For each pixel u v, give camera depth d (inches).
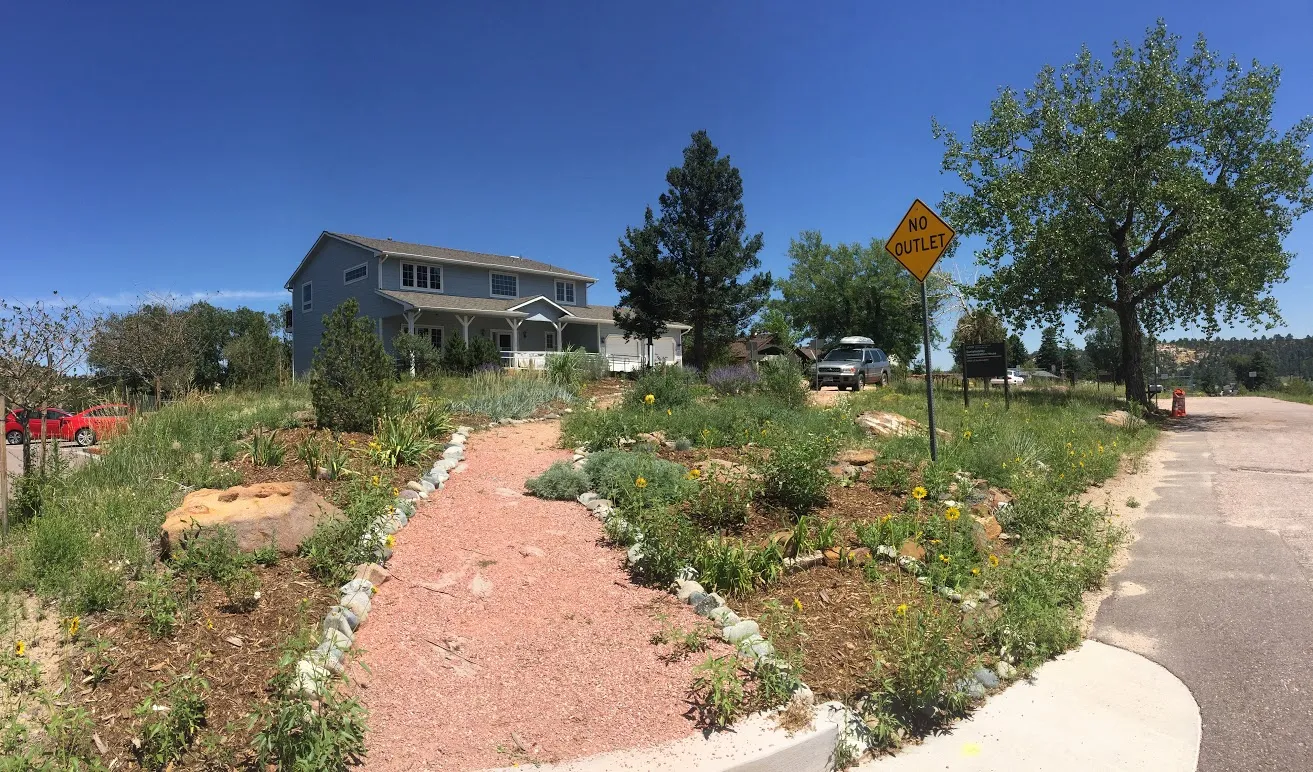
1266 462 443.5
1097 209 875.4
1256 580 225.0
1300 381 1604.3
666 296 1062.4
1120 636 190.9
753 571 194.1
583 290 1541.6
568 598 186.9
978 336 1421.0
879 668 148.0
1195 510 319.9
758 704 143.5
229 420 343.9
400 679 149.2
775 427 354.9
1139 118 833.5
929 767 135.5
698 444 357.7
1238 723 146.7
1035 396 888.9
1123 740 142.6
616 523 225.6
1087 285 858.8
